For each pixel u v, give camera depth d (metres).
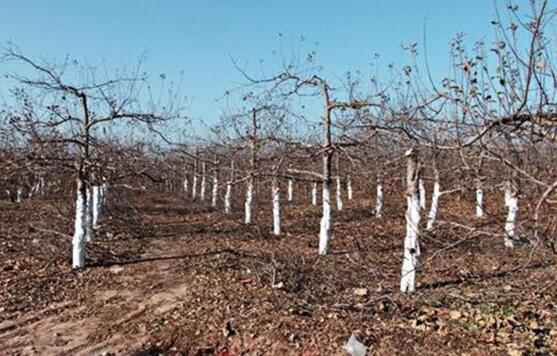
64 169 13.66
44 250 14.67
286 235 19.48
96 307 10.27
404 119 6.40
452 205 25.03
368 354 7.18
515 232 5.38
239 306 9.45
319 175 15.65
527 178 4.77
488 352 7.06
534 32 4.29
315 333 7.90
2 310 9.95
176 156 25.28
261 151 20.52
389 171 16.53
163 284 11.76
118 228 20.27
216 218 24.44
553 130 4.50
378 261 14.47
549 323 8.20
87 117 13.23
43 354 8.10
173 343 8.34
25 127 12.62
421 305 9.42
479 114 4.79
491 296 9.88
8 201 26.14
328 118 14.97
